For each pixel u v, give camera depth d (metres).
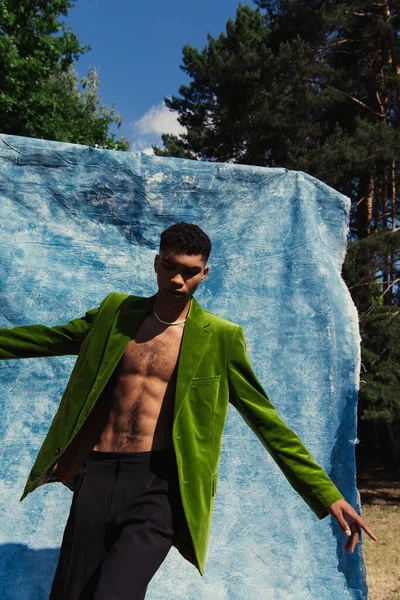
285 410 3.89
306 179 4.24
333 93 17.19
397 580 6.24
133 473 2.28
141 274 4.03
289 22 18.19
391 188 19.52
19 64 12.95
